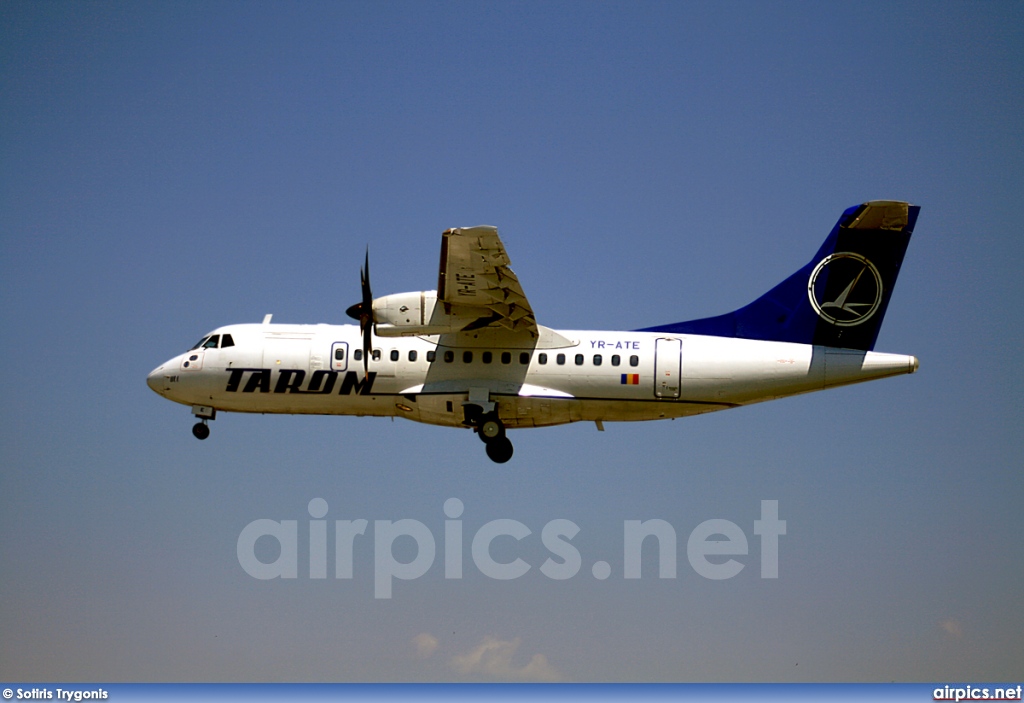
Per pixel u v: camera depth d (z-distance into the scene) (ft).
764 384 272.31
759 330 277.03
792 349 273.75
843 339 274.77
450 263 244.22
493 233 233.55
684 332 277.85
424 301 264.31
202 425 286.05
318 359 273.75
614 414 274.98
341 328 279.49
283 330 278.67
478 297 257.55
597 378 270.46
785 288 277.64
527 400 270.26
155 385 278.87
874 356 272.92
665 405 273.13
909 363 271.90
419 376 271.49
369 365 272.31
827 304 275.59
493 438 269.03
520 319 266.57
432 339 272.72
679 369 270.87
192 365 276.62
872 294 274.36
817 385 273.95
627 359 270.67
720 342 274.57
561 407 271.90
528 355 271.08
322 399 274.98
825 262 276.41
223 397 277.23
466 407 269.03
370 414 278.05
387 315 264.31
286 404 277.23
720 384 271.49
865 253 274.98
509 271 245.86
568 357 270.67
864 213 268.62
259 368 274.36
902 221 269.03
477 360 271.28
